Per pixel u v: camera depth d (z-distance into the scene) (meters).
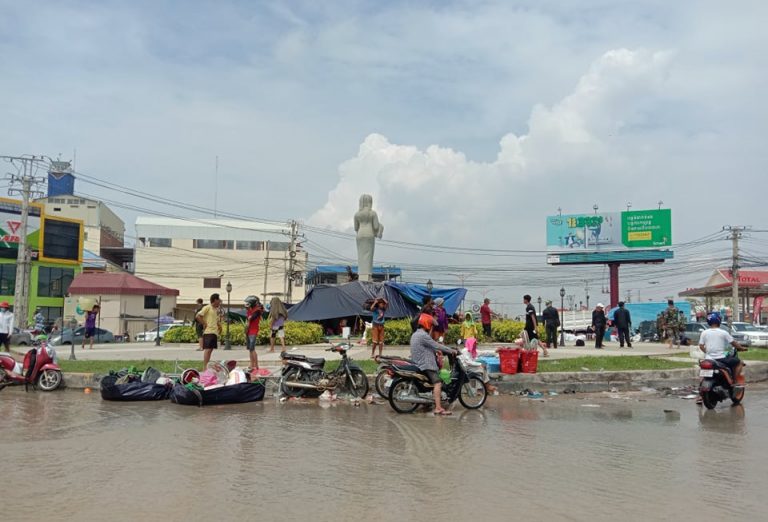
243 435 9.33
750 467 7.42
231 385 12.77
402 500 5.99
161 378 13.70
